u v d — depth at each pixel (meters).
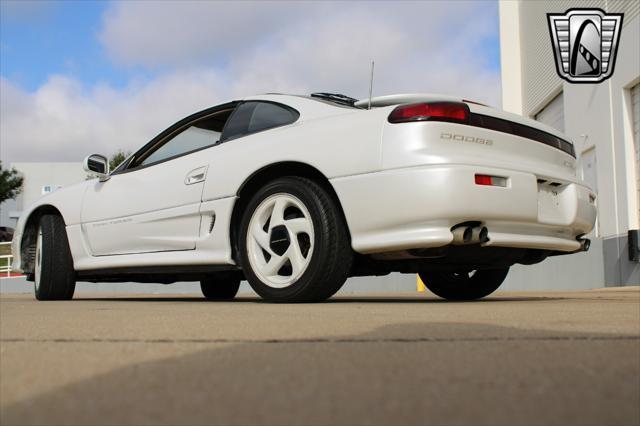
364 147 2.60
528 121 2.90
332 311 2.07
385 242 2.53
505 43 17.55
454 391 0.79
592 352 1.06
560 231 2.92
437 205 2.44
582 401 0.75
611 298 3.73
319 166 2.71
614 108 10.68
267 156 2.90
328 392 0.79
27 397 0.81
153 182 3.46
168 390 0.82
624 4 10.30
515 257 2.84
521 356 1.02
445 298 3.83
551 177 2.84
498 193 2.55
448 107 2.55
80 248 3.87
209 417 0.71
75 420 0.71
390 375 0.88
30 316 1.99
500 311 2.04
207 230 3.14
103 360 1.04
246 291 9.55
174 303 3.09
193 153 3.35
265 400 0.76
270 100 3.19
